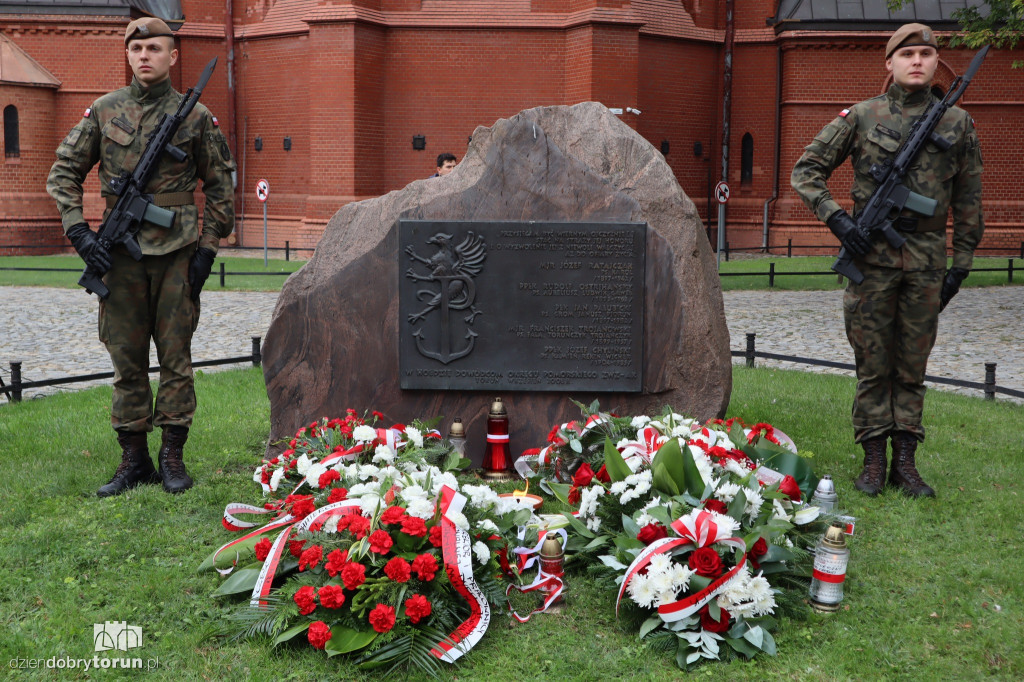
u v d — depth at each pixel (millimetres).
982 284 19672
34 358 11164
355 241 6051
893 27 25109
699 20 26188
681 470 4496
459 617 4008
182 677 3648
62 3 25516
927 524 5238
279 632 3879
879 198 5496
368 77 24125
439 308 5984
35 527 5020
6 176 25688
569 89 24234
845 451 6703
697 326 5945
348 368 6074
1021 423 7672
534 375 5992
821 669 3742
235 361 10047
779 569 4199
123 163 5445
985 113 25812
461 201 5980
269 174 26531
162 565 4586
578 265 5906
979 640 3941
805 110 25953
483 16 24219
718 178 27219
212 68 5652
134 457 5730
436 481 4527
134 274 5461
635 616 4109
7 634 3900
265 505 5152
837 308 16109
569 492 4984
